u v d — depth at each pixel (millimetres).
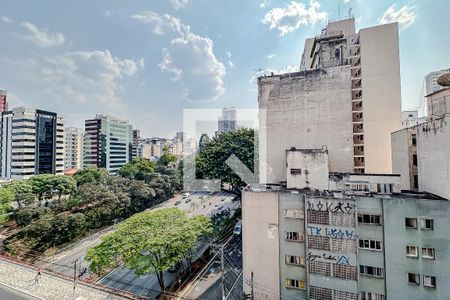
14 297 25969
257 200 24453
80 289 27234
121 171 84750
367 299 20547
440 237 18641
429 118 25828
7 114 89062
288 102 36781
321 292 21719
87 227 49344
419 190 23297
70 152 118812
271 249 23766
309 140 35562
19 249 39812
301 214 23031
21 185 61188
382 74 40625
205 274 31844
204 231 31141
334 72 34781
